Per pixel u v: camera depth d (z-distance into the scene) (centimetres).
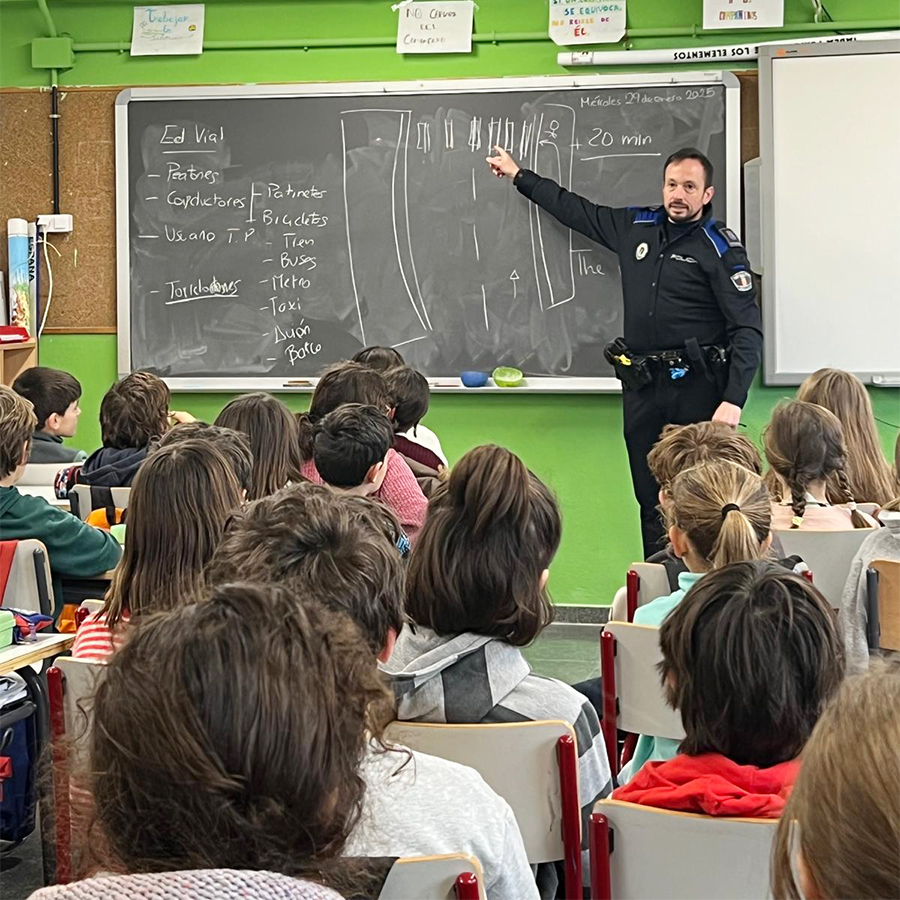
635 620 241
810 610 146
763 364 515
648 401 495
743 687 143
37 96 553
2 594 308
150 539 213
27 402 332
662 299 492
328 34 537
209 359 553
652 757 238
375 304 543
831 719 72
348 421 307
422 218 536
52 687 217
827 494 328
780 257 511
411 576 189
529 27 525
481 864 137
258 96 539
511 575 184
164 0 545
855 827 67
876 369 509
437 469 370
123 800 80
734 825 140
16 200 559
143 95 545
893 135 500
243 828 79
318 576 163
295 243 545
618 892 150
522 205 530
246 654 82
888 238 504
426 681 184
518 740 176
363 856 124
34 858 300
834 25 506
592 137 521
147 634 85
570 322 531
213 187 546
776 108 505
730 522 217
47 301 561
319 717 82
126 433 394
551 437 541
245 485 275
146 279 554
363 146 536
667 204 489
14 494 327
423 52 528
